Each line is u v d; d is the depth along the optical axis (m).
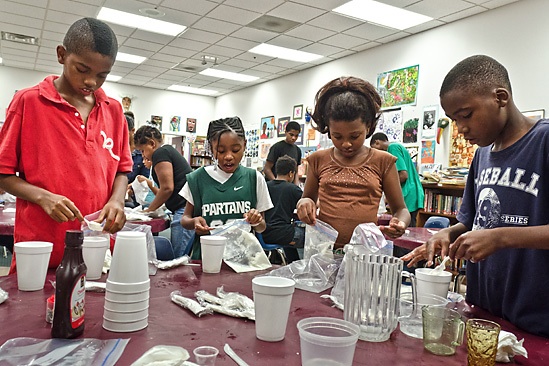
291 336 0.84
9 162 1.29
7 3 5.31
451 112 1.04
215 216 1.82
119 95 9.77
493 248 0.90
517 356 0.79
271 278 0.85
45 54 7.56
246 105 9.49
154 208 2.76
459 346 0.83
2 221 2.20
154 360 0.66
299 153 5.52
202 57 7.29
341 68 6.83
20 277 1.05
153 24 5.85
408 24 5.23
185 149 10.31
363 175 1.58
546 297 0.95
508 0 4.38
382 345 0.82
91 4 5.23
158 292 1.10
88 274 1.17
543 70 4.14
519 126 1.05
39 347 0.72
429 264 1.09
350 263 0.88
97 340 0.75
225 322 0.90
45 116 1.33
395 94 5.80
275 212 3.32
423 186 4.74
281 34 5.91
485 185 1.10
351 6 4.83
